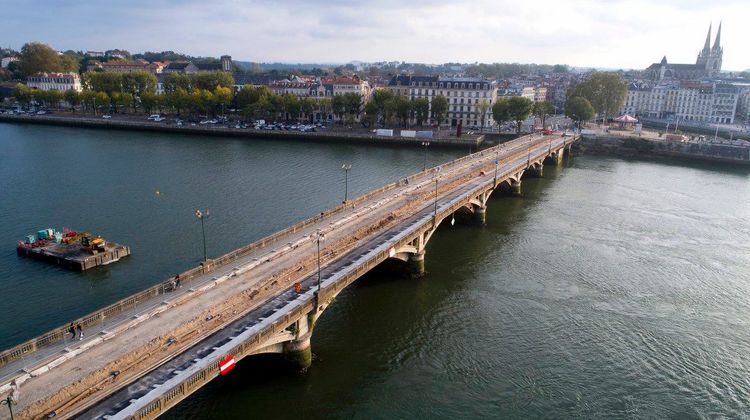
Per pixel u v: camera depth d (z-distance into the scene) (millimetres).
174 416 47594
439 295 72875
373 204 92000
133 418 36469
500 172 121500
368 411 49812
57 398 38625
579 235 99312
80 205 107125
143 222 96812
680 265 85812
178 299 53625
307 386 52562
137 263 78938
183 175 135625
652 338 63656
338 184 129875
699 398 53500
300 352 53469
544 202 123312
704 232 103375
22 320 63125
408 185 108312
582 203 122938
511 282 77625
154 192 117438
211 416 47906
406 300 71250
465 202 94375
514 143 173750
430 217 81312
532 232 100312
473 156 145625
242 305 53344
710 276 81812
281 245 70375
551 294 74062
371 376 54719
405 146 197125
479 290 74688
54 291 70375
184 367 42406
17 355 42938
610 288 76562
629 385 55094
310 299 52750
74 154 163250
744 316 69438
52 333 45375
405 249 73750
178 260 80000
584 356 59688
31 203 108375
